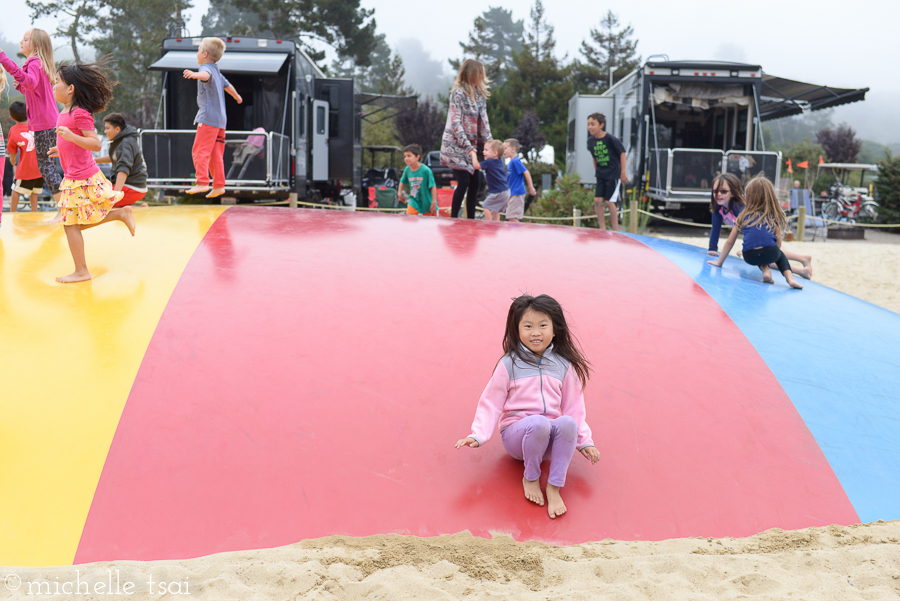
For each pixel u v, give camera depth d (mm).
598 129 9641
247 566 2877
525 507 3379
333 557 2965
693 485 3598
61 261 5816
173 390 4031
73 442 3604
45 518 3180
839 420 4230
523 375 3549
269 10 44781
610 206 9828
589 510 3389
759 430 4055
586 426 3580
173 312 4875
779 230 6637
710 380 4516
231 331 4672
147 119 42625
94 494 3309
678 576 2910
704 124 18156
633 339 4980
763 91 19078
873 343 5363
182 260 5844
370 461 3607
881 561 3029
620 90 19234
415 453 3688
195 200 13297
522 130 44375
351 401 4039
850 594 2789
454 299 5379
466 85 8359
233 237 6566
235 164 12344
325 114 16172
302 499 3348
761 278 6801
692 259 7223
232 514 3246
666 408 4176
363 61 48031
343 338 4672
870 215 23750
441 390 4199
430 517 3295
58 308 4883
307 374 4258
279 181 13055
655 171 17031
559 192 17344
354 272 5766
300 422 3842
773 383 4551
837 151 46938
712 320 5453
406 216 8195
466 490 3467
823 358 4977
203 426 3764
